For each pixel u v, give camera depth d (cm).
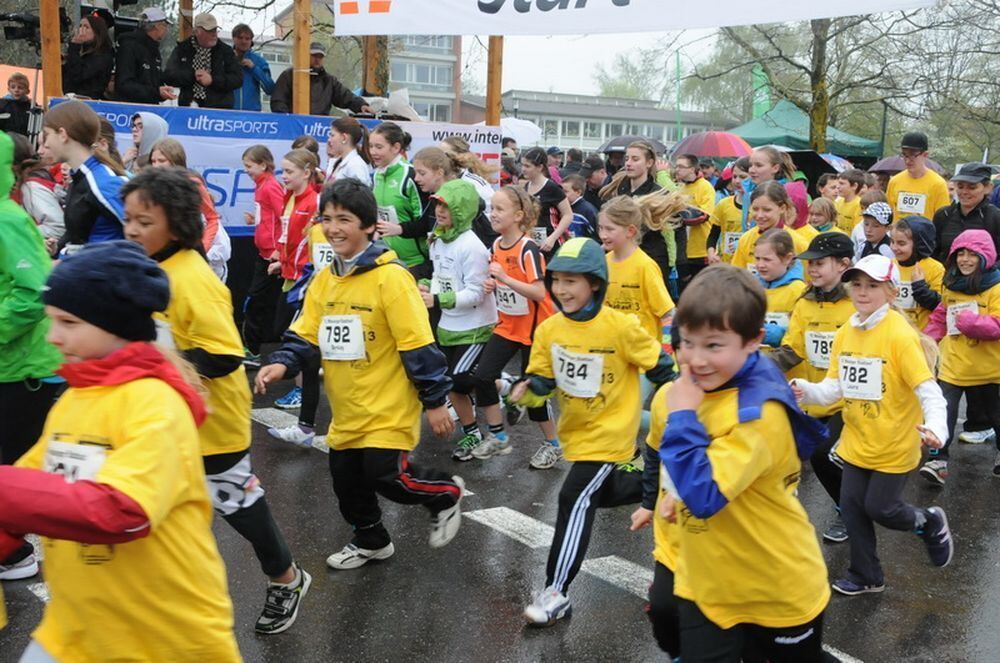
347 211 409
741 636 284
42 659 233
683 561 285
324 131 1001
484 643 399
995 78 2411
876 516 452
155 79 1007
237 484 375
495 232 728
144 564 225
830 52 2288
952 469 696
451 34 920
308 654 384
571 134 5838
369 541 469
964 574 497
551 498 592
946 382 675
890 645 414
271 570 391
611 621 423
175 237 345
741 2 767
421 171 728
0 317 398
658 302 583
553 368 428
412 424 429
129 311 220
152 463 213
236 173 944
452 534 449
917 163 970
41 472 208
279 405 779
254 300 876
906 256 696
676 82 2459
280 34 1712
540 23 877
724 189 1341
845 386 457
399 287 414
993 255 658
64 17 1138
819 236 535
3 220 393
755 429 256
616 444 418
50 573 233
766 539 271
